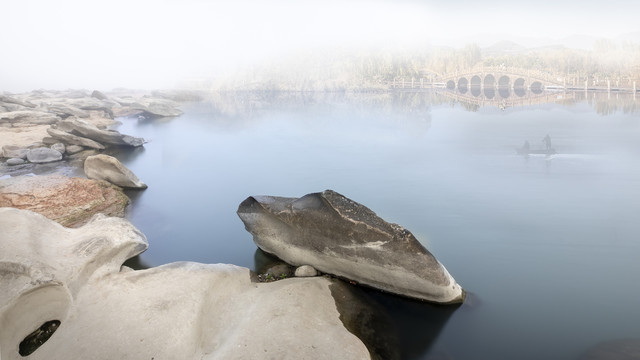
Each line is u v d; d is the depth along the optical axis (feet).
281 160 80.12
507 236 39.47
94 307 24.77
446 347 23.73
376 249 29.09
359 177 64.95
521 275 31.94
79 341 22.15
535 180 59.57
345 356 20.90
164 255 37.09
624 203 47.83
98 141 93.45
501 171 65.67
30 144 89.35
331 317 24.79
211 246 39.22
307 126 130.21
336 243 30.71
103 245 29.73
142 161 81.10
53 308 25.27
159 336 22.45
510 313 27.02
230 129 127.44
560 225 41.81
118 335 22.45
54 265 26.86
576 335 24.54
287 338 21.63
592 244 37.06
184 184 63.26
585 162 69.67
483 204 49.29
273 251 36.09
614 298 28.32
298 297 26.08
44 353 21.54
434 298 28.25
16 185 46.55
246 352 20.59
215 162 79.51
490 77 441.68
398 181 61.62
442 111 165.68
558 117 134.72
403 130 115.44
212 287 27.61
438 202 50.78
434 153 82.23
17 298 23.48
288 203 34.14
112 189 55.16
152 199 55.36
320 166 73.77
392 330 25.00
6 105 131.64
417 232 41.09
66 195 46.75
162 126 136.77
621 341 23.68
